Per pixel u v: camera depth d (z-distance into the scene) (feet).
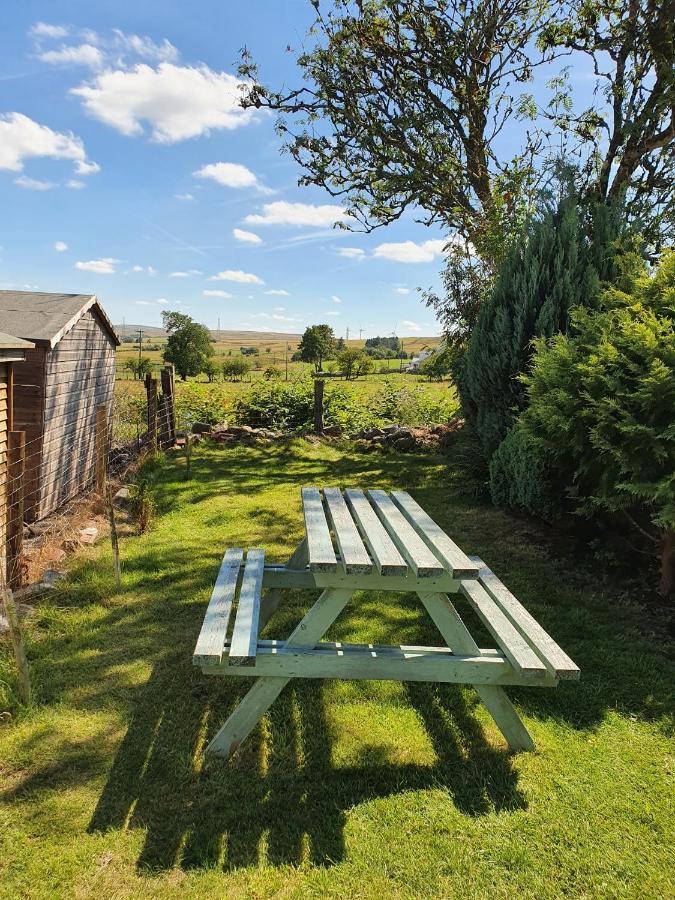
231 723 8.87
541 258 21.18
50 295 24.29
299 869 7.14
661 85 27.32
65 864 7.13
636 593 14.98
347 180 39.19
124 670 11.28
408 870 7.17
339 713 10.12
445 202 36.50
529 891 6.95
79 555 16.60
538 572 16.43
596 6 29.71
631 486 12.77
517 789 8.52
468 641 9.11
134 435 34.60
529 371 20.84
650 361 12.86
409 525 10.95
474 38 34.71
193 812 7.95
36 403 20.62
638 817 8.08
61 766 8.74
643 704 10.61
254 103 37.14
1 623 12.50
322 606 8.98
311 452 32.14
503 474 21.12
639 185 28.53
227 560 11.64
